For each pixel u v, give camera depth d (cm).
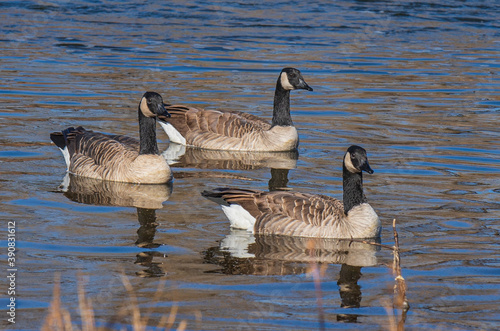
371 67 2978
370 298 1036
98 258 1163
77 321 935
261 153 1980
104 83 2578
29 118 2100
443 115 2289
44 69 2761
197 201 1507
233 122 2056
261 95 2495
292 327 933
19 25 3612
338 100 2464
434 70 2941
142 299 1010
